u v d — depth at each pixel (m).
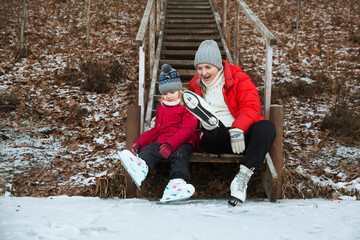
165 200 2.80
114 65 8.17
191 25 8.66
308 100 6.72
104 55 9.16
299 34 10.94
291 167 4.49
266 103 3.67
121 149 5.12
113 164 4.60
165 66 3.35
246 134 3.17
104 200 3.23
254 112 3.09
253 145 2.92
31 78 7.71
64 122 6.04
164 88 3.31
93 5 13.52
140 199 3.25
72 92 7.16
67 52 9.34
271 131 2.94
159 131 3.33
